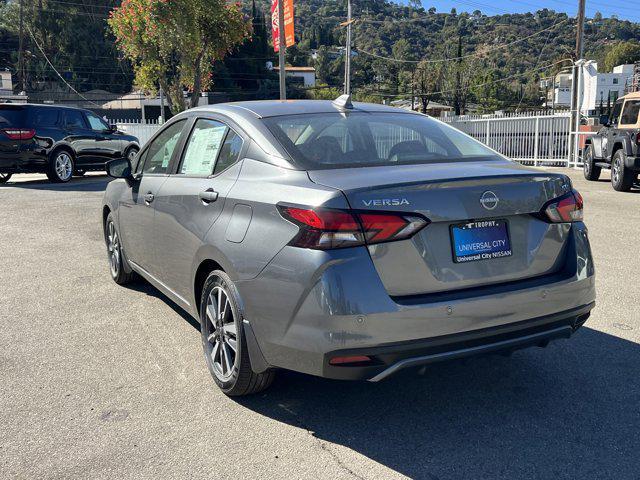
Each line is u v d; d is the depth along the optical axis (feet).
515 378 11.93
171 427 10.15
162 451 9.41
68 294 18.01
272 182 10.29
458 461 9.05
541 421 10.23
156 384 11.82
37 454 9.33
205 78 84.02
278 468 8.92
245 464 9.03
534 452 9.27
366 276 8.87
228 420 10.39
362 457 9.21
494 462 9.02
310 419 10.40
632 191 40.86
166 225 13.50
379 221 8.93
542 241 10.32
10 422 10.35
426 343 9.04
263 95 314.14
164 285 14.39
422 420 10.33
